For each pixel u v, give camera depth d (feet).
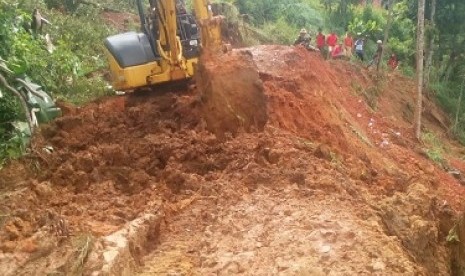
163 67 35.96
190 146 30.94
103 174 29.37
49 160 30.09
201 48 33.91
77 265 19.76
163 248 23.13
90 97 40.65
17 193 26.17
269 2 91.04
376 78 75.10
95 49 53.52
